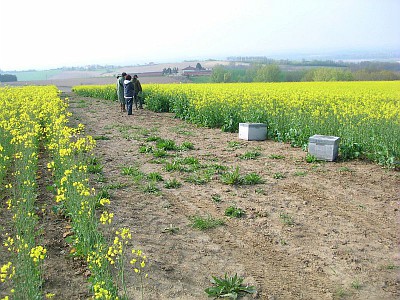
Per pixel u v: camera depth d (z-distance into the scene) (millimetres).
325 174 10461
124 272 5559
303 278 5574
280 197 8734
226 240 6691
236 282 5344
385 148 11195
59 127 11195
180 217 7609
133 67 171625
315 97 20641
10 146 10602
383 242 6629
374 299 5090
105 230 6844
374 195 8859
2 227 6695
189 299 5047
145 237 6695
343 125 13125
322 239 6738
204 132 17188
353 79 71375
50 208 7715
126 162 11664
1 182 8523
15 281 4879
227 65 136250
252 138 15078
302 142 13656
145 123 19984
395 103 20281
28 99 20359
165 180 9914
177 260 5984
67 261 5809
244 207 8141
